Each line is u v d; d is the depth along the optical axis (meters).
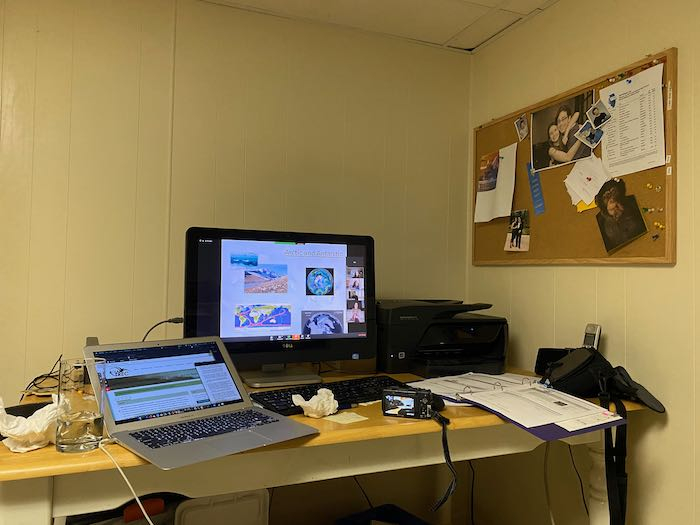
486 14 2.00
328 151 2.10
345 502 2.15
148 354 1.22
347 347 1.70
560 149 1.83
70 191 1.77
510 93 2.11
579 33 1.79
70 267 1.77
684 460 1.43
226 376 1.31
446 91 2.31
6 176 1.71
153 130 1.87
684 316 1.42
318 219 2.08
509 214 2.06
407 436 1.29
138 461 0.98
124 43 1.84
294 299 1.65
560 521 1.88
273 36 2.03
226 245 1.57
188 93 1.91
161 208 1.87
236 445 1.01
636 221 1.55
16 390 1.71
